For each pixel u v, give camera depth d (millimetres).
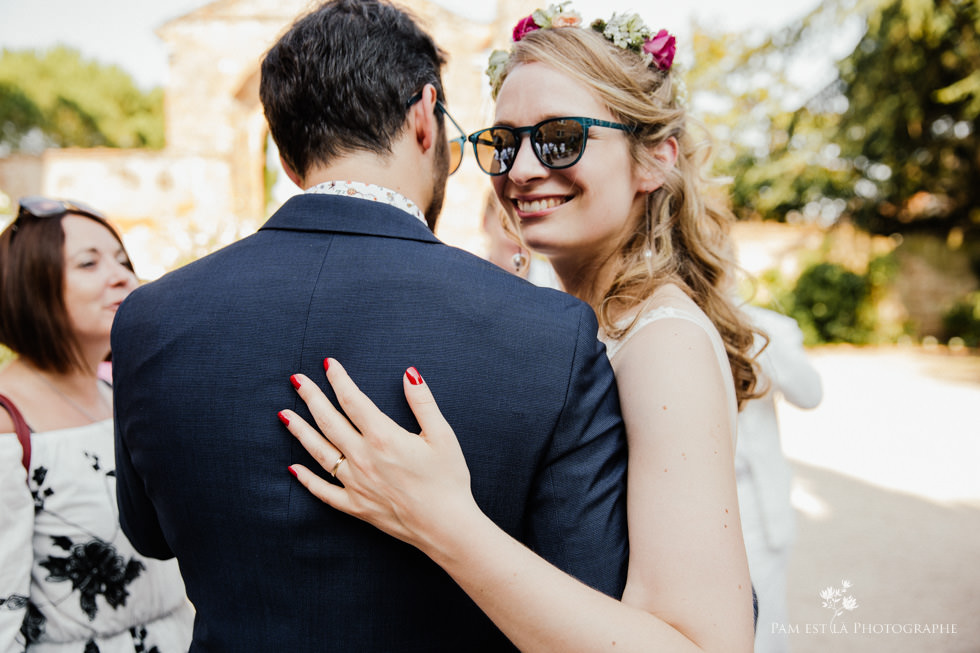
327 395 803
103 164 12977
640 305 1126
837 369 11398
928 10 11203
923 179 13508
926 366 11609
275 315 829
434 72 1000
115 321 934
